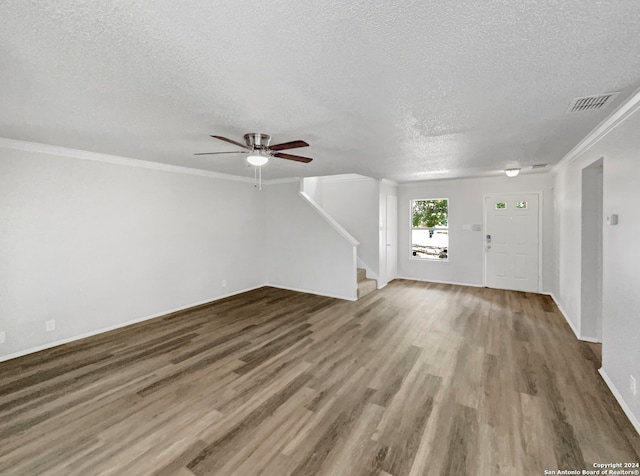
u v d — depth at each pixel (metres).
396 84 1.81
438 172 5.21
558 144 3.27
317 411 2.27
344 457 1.83
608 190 2.58
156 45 1.41
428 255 6.83
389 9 1.14
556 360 3.04
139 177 4.22
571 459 1.79
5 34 1.30
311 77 1.72
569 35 1.32
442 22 1.22
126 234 4.09
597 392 2.47
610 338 2.52
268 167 4.72
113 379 2.72
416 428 2.07
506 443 1.92
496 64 1.58
